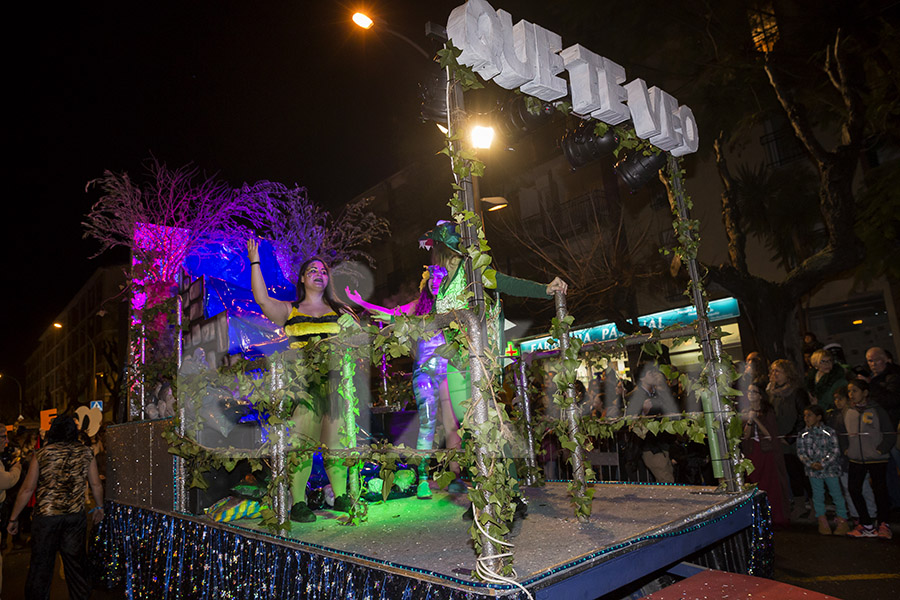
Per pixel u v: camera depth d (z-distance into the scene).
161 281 5.77
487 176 20.02
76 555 4.99
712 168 14.91
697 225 3.96
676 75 12.82
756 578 2.74
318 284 4.29
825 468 6.54
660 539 2.76
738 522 3.40
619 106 3.49
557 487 4.52
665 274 14.11
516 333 5.10
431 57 3.11
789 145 13.65
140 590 4.55
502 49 2.77
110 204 5.84
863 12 10.34
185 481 4.26
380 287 24.62
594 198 17.03
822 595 2.47
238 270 5.99
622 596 3.28
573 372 3.24
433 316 2.47
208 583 3.65
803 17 11.15
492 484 2.13
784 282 11.02
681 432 3.76
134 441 5.11
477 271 2.35
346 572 2.66
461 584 2.12
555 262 16.42
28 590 4.77
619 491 4.05
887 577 4.95
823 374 7.78
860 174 12.23
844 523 6.47
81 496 5.05
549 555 2.43
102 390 43.09
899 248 9.58
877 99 9.46
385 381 5.88
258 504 3.83
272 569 3.13
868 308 12.64
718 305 14.55
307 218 8.08
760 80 11.58
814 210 13.03
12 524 4.89
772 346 11.00
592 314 15.51
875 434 6.23
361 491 3.72
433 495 4.52
